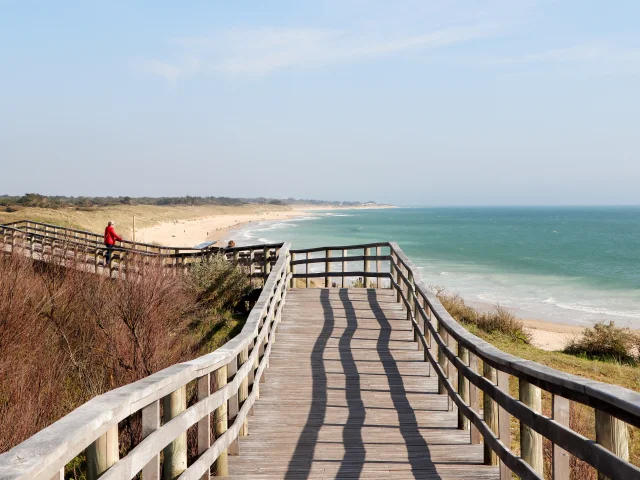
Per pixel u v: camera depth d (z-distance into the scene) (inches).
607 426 98.3
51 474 73.0
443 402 274.7
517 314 1117.7
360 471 192.7
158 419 119.6
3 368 278.8
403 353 364.8
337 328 427.8
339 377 314.7
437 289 749.9
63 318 407.8
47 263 512.1
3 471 65.6
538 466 142.0
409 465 197.8
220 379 184.4
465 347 201.0
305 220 7111.2
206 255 623.5
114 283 480.4
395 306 505.0
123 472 97.7
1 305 347.3
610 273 1866.4
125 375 329.7
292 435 229.1
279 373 322.0
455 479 185.0
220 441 172.7
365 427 239.0
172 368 135.3
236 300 543.2
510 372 151.6
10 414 237.5
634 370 502.0
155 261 541.0
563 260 2293.3
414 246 2992.1
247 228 4596.5
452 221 7224.4
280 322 445.7
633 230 4928.6
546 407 365.7
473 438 218.1
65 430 80.4
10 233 759.7
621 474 88.8
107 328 371.6
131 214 3754.9
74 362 337.1
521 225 6008.9
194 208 6776.6
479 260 2269.9
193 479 143.1
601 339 599.5
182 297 494.9
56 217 2034.9
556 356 536.4
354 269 1656.0
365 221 6968.5
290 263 629.6
